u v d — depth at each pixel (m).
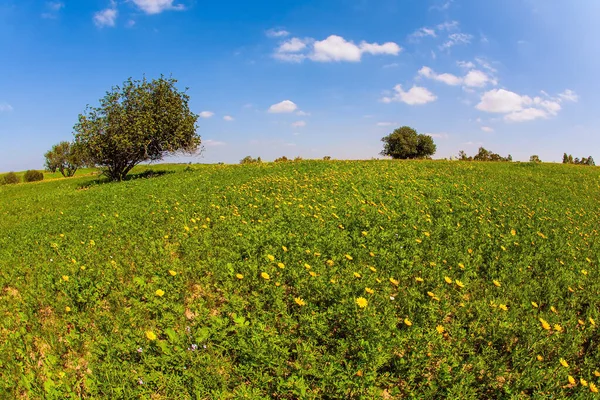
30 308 5.92
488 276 6.99
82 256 8.15
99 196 18.12
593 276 7.23
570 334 5.04
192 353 4.31
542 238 9.49
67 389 3.94
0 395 3.96
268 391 4.00
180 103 30.42
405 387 4.05
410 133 75.69
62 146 58.03
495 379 4.19
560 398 3.91
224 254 7.44
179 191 16.58
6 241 10.56
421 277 6.70
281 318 5.03
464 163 28.53
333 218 10.24
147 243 8.66
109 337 4.81
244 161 37.78
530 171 25.77
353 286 5.93
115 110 28.16
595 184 21.12
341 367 4.16
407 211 11.01
